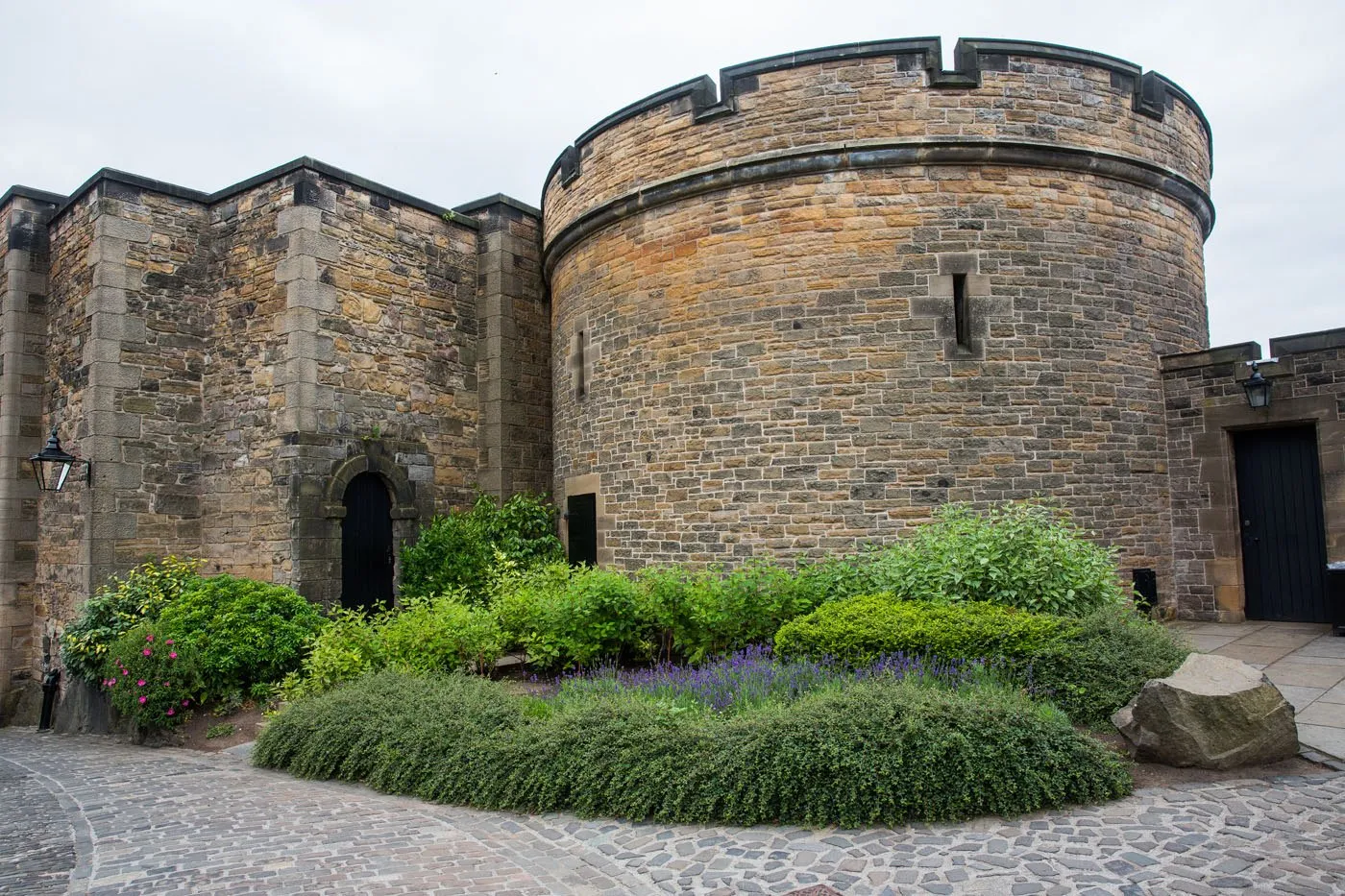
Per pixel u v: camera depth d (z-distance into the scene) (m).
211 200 11.33
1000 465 8.70
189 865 4.37
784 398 9.02
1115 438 9.12
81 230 11.14
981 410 8.72
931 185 8.86
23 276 12.14
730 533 9.20
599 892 3.86
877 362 8.80
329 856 4.44
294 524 10.04
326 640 8.14
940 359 8.73
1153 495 9.41
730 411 9.27
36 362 12.20
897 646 6.32
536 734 5.42
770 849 4.19
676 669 7.39
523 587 9.36
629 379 10.14
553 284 12.20
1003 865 3.80
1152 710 4.98
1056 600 6.88
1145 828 4.11
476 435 12.50
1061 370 8.89
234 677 8.73
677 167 9.66
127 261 10.66
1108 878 3.61
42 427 12.15
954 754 4.49
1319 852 3.75
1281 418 8.98
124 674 8.51
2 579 11.77
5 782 7.08
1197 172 10.18
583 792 4.93
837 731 4.67
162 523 10.74
